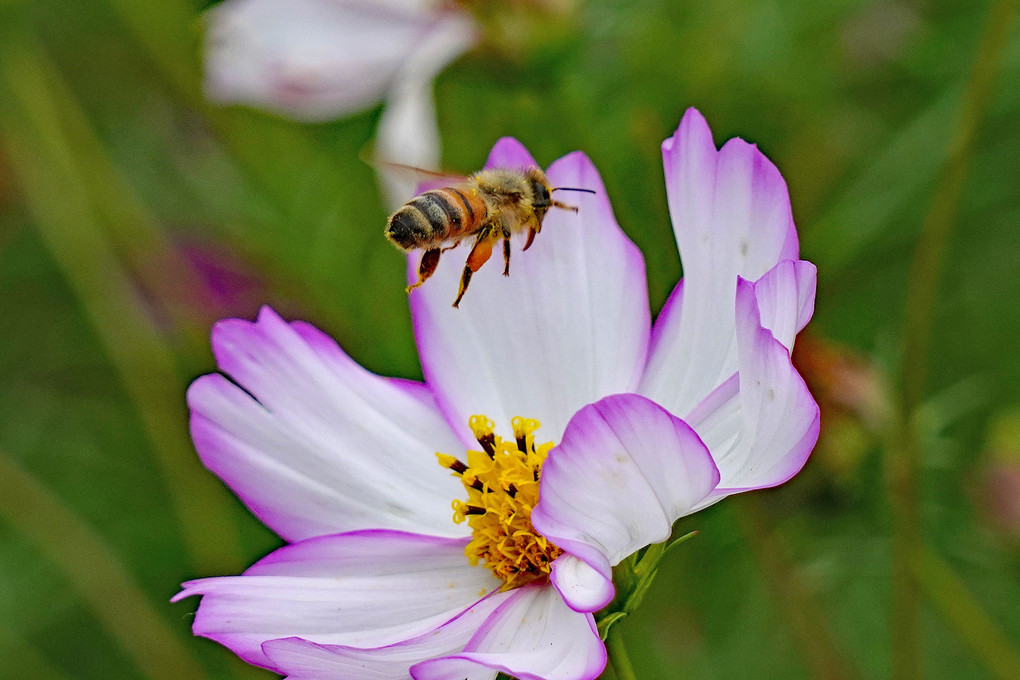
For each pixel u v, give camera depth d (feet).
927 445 1.02
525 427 0.88
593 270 0.89
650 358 0.88
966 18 1.10
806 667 1.05
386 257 1.10
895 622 1.00
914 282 0.99
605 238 0.89
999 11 0.98
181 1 1.13
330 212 1.11
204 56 1.09
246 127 1.13
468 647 0.85
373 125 1.13
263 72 1.07
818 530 1.02
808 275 0.83
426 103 1.04
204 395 0.88
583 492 0.82
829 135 1.12
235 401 0.88
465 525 0.89
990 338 1.13
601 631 0.84
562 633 0.85
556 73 1.05
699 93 1.09
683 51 1.09
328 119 1.09
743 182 0.85
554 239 0.90
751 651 1.10
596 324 0.89
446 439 0.90
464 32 1.04
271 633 0.85
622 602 0.84
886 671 1.09
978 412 1.11
